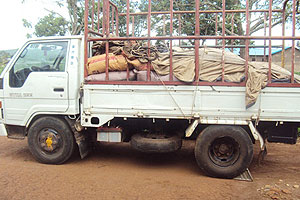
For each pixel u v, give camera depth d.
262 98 4.38
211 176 4.72
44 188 4.18
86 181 4.47
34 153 5.33
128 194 3.99
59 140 5.21
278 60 10.34
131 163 5.51
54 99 5.08
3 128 5.46
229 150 4.67
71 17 15.11
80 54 5.08
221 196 3.93
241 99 4.43
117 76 4.82
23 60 5.31
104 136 5.14
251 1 10.56
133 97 4.73
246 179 4.54
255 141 4.97
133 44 5.04
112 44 5.26
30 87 5.19
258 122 4.54
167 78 4.60
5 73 5.37
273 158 5.90
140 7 12.54
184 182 4.46
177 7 11.80
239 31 10.96
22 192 4.03
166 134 5.19
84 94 4.91
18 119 5.32
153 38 4.56
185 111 4.57
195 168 5.23
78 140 5.14
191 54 4.64
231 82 4.42
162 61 4.62
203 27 11.38
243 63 4.50
